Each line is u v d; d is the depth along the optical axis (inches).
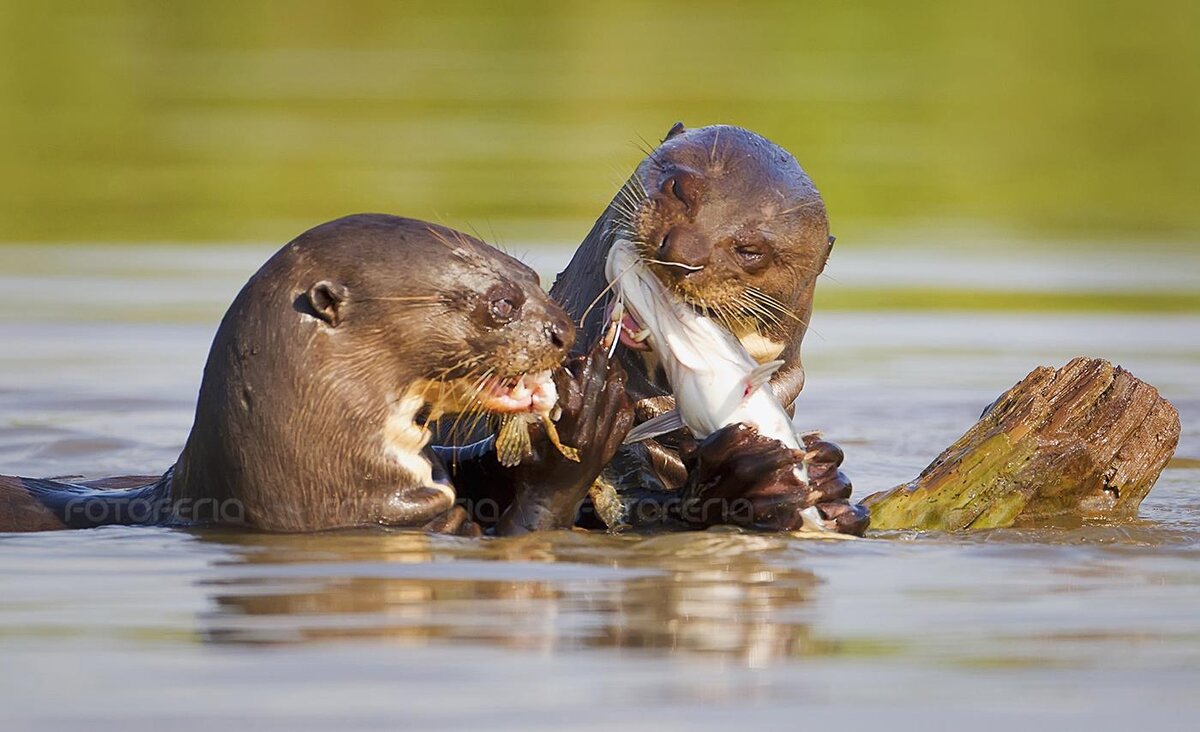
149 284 2253.9
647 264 1138.0
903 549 1006.4
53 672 732.0
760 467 1051.9
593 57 4308.6
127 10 4913.9
